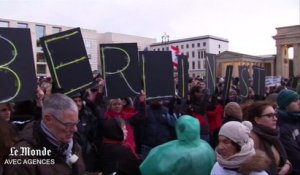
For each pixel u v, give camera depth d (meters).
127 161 3.84
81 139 4.18
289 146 4.12
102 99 6.32
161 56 6.02
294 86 13.60
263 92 10.34
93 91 6.34
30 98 3.82
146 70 5.91
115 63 5.40
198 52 61.62
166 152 3.16
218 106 7.32
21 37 3.84
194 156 3.10
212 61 9.14
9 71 3.73
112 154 3.84
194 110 6.77
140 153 5.84
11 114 3.90
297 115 4.27
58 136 2.23
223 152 2.74
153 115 5.96
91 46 59.94
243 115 4.43
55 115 2.19
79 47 4.55
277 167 3.46
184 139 3.19
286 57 62.38
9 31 3.78
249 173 2.58
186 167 3.07
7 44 3.76
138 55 5.48
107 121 4.05
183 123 3.20
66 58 4.49
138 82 5.46
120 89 5.36
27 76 3.82
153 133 5.85
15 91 3.73
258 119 3.63
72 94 4.47
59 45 4.47
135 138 5.94
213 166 2.97
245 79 9.70
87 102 5.00
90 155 4.14
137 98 6.34
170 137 5.96
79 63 4.54
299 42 59.50
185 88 7.27
